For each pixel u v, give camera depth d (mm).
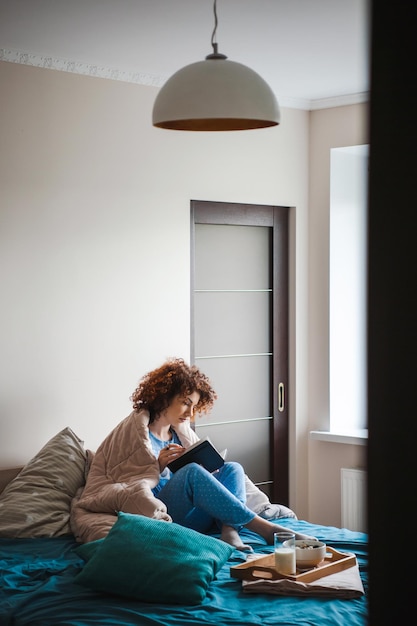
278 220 4965
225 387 4797
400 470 491
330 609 2439
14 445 3826
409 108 480
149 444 3570
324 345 5000
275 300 4988
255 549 3145
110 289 4152
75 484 3619
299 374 5027
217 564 2686
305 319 5047
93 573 2592
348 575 2701
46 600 2539
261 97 2324
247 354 4895
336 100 4863
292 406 5031
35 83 3867
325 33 3596
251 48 3848
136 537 2709
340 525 4934
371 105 490
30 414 3873
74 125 4012
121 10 3270
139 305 4266
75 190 4020
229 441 4820
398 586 491
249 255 4883
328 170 4949
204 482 3283
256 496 3752
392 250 489
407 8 476
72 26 3488
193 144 4488
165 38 3682
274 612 2410
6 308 3795
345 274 5086
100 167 4109
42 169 3900
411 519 488
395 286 489
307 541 2848
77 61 3973
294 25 3475
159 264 4348
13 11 3279
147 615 2387
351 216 5090
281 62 4109
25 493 3457
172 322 4402
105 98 4125
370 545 501
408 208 483
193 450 3465
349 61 4094
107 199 4141
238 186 4691
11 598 2570
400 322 488
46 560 2977
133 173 4238
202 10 3266
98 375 4109
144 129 4277
